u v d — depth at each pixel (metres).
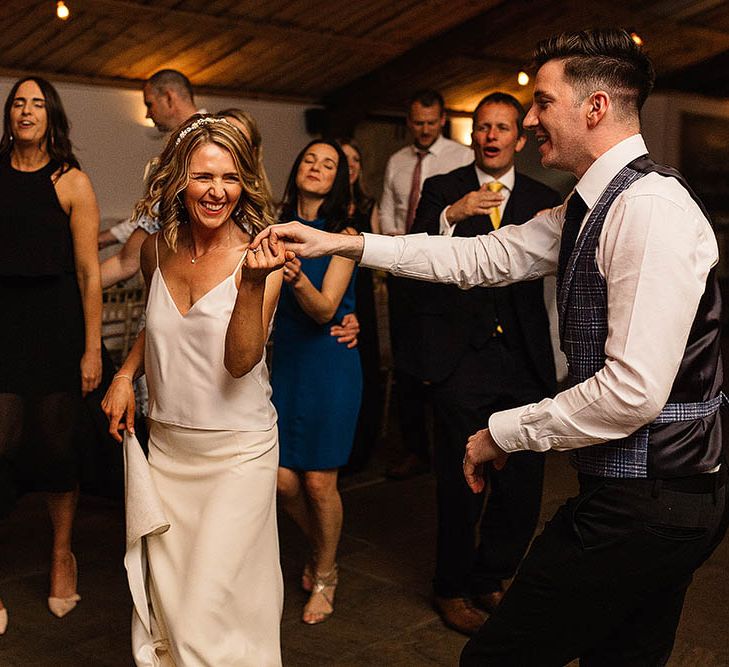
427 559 3.88
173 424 2.36
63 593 3.32
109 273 3.65
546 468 5.12
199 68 7.48
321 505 3.25
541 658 1.95
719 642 3.20
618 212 1.78
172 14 6.47
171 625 2.28
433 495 4.71
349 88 8.44
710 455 1.83
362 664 3.01
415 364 3.19
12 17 6.14
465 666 2.00
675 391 1.81
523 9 7.56
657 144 10.16
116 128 7.39
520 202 3.28
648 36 9.05
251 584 2.32
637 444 1.81
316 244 2.17
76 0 6.06
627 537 1.82
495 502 3.29
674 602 1.99
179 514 2.37
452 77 8.65
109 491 3.47
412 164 5.61
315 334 3.22
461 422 3.15
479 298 3.16
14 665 2.96
